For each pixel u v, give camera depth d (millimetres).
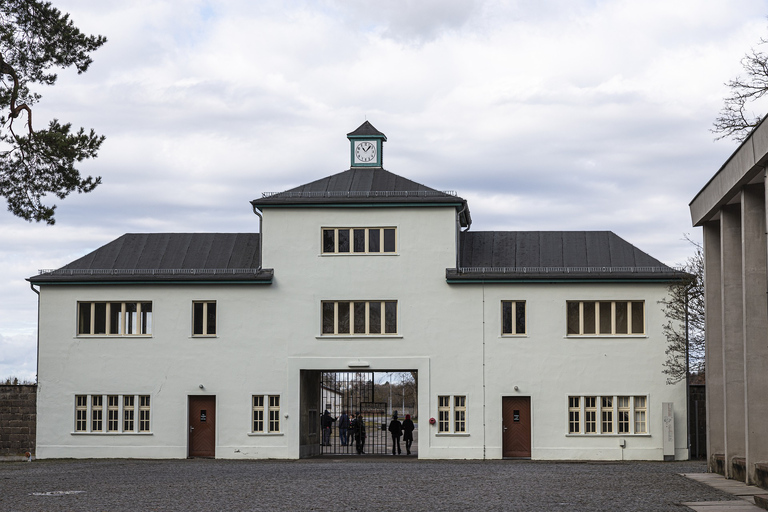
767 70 34781
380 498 18922
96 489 21344
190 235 40188
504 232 39656
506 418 36188
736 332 23422
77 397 37375
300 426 36875
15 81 28297
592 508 16734
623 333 36125
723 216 23828
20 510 17156
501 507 17062
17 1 28859
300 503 18062
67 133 29422
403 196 37219
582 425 35719
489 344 36375
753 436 21000
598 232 39281
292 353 36906
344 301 37125
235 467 30234
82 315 37750
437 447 36031
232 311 37250
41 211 28750
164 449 36781
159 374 37125
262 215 37594
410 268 36938
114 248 39500
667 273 36000
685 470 27766
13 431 37219
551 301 36375
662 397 35625
